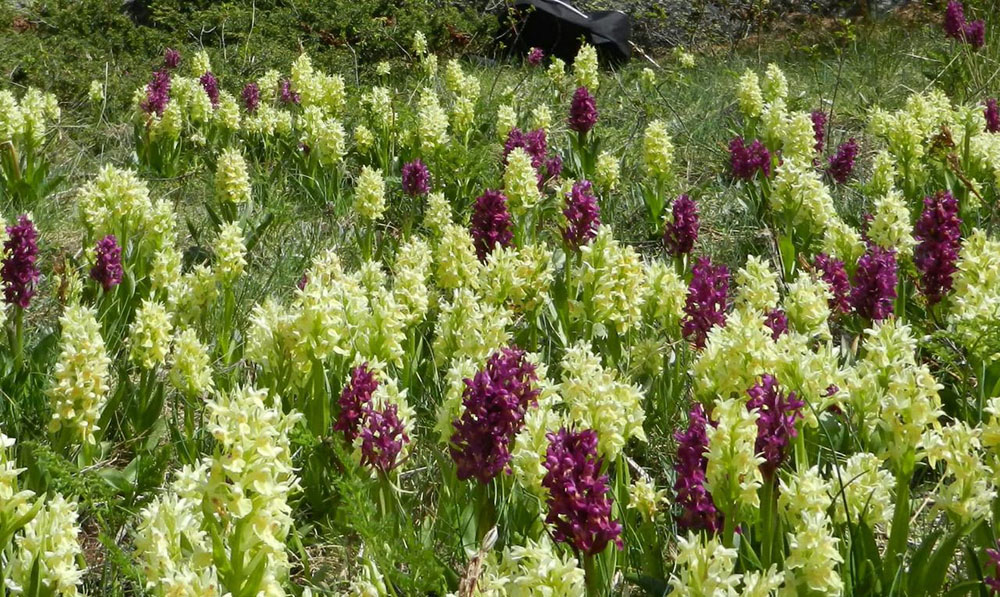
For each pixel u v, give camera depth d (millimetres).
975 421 4066
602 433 3023
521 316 5426
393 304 3955
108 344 4895
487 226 5316
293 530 3053
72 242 6762
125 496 3566
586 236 4844
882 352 3176
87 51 12883
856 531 2803
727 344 3295
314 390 3697
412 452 3873
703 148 9266
